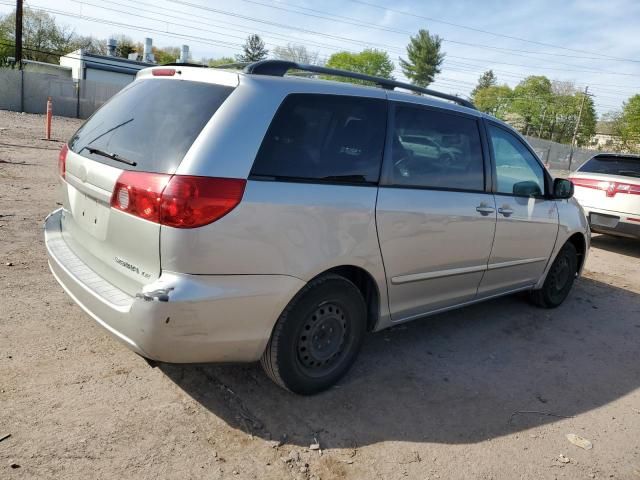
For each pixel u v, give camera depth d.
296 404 3.09
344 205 2.98
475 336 4.45
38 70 43.78
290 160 2.79
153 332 2.44
